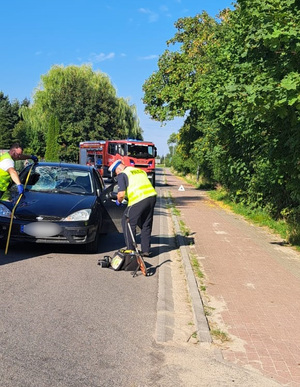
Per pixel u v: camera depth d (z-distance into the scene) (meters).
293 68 7.57
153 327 5.15
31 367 3.91
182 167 68.06
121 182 7.79
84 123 64.06
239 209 18.95
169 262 8.91
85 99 65.44
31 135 63.03
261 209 16.80
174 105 37.59
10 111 84.06
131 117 69.69
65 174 9.82
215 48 22.44
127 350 4.44
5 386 3.55
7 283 6.45
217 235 12.32
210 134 22.06
